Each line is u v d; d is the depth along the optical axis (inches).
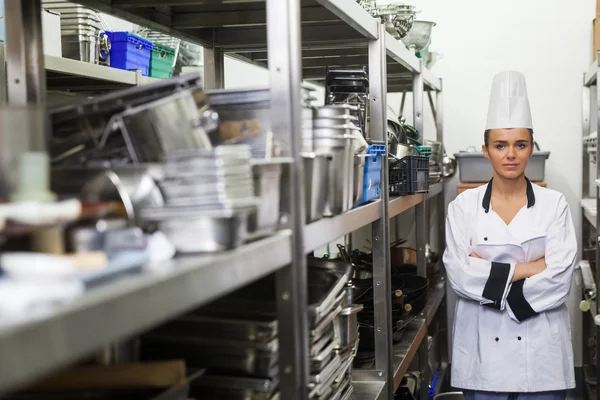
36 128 37.0
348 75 90.1
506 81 119.3
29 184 35.7
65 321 28.3
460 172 162.2
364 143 76.8
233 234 43.0
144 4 80.0
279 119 58.8
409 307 116.3
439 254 177.6
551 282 114.5
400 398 127.6
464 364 122.9
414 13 120.2
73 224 36.9
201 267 39.4
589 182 169.5
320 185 62.6
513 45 174.1
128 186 42.1
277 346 58.1
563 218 118.0
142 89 51.2
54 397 47.1
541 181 156.2
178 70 169.3
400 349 117.4
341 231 72.7
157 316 34.9
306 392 59.1
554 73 172.2
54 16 102.7
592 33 169.5
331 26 100.0
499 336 119.1
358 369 101.0
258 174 48.9
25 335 26.2
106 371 49.3
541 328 117.9
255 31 103.6
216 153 41.3
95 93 123.3
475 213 121.6
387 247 98.7
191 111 49.8
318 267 82.7
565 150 172.7
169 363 49.8
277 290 57.5
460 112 178.7
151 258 39.6
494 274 115.6
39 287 29.1
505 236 118.0
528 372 118.1
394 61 131.3
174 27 93.7
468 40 176.6
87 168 41.6
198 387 59.1
